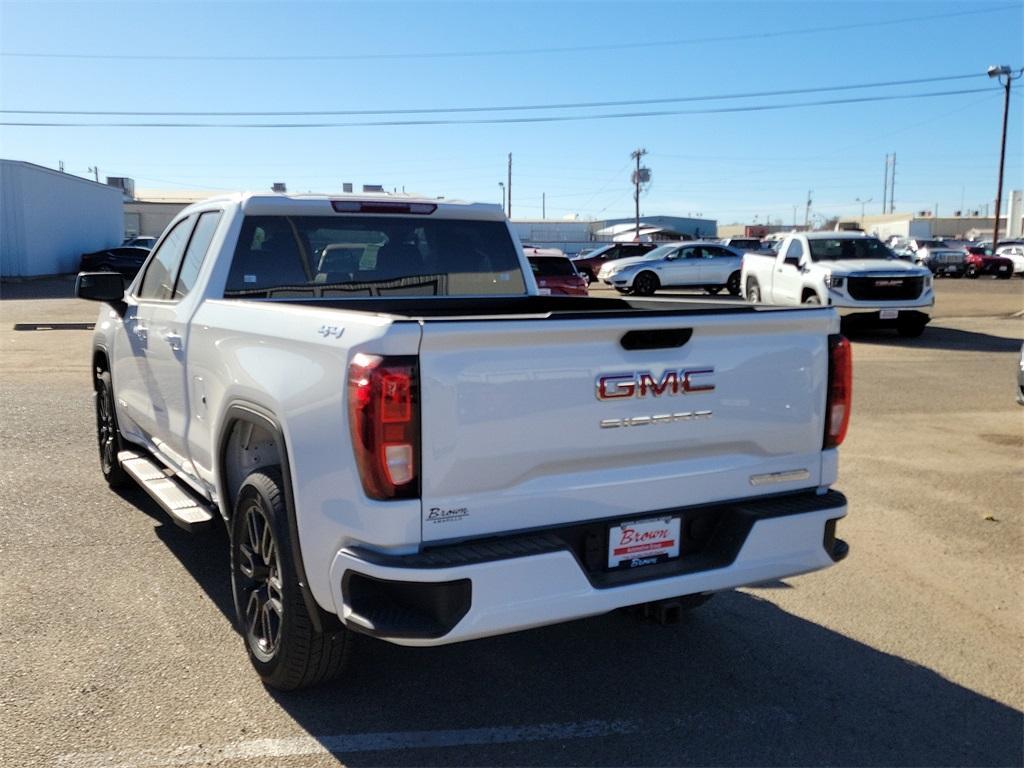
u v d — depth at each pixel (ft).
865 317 54.75
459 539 10.17
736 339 11.64
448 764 10.91
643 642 14.34
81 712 11.85
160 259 18.58
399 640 9.80
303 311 11.44
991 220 325.21
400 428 9.66
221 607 15.25
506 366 10.14
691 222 343.67
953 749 11.40
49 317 67.77
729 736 11.63
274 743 11.25
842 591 16.42
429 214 17.25
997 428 29.84
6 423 29.30
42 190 116.06
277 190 16.85
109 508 20.54
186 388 15.17
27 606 15.16
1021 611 15.55
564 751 11.24
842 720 12.05
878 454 26.18
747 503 12.10
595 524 10.96
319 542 10.66
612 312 11.13
